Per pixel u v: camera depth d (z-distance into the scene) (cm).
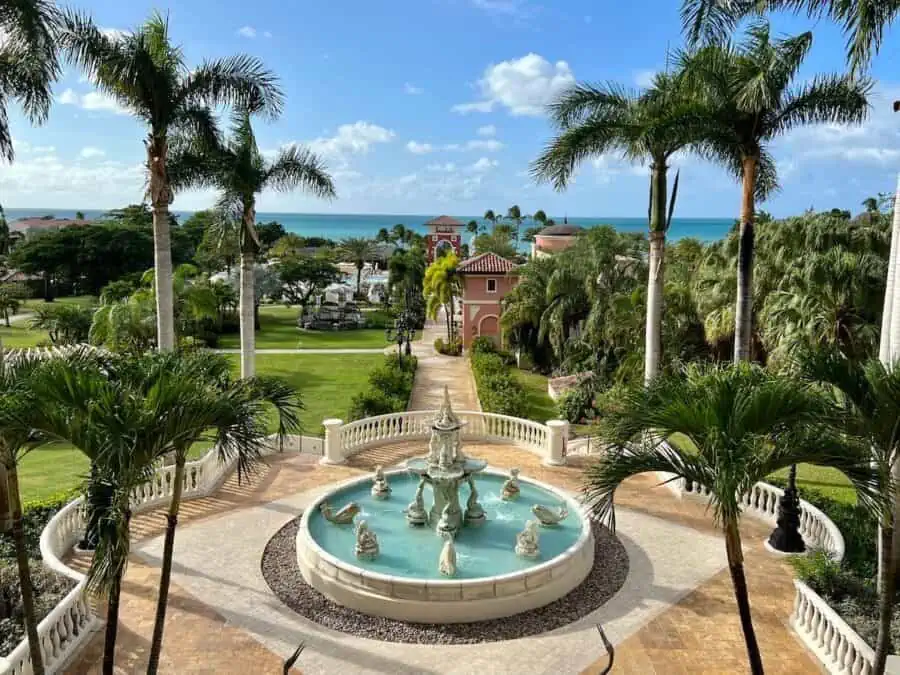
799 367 888
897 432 809
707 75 1697
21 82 1652
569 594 1291
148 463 748
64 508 1420
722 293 2834
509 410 2731
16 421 704
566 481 1956
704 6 1645
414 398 3528
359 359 4847
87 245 7675
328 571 1267
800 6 1453
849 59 1258
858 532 1477
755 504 1695
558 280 4122
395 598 1191
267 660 1063
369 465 2062
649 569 1399
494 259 5188
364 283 10056
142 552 1443
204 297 4125
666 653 1091
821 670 1042
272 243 10944
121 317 3534
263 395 917
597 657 1080
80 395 731
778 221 2788
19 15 1552
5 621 1033
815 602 1092
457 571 1301
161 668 1034
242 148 2223
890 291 1312
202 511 1684
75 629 1091
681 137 1762
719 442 703
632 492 1853
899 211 1285
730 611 1228
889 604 805
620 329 3534
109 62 1795
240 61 1992
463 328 5116
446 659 1070
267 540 1516
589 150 1906
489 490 1780
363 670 1038
